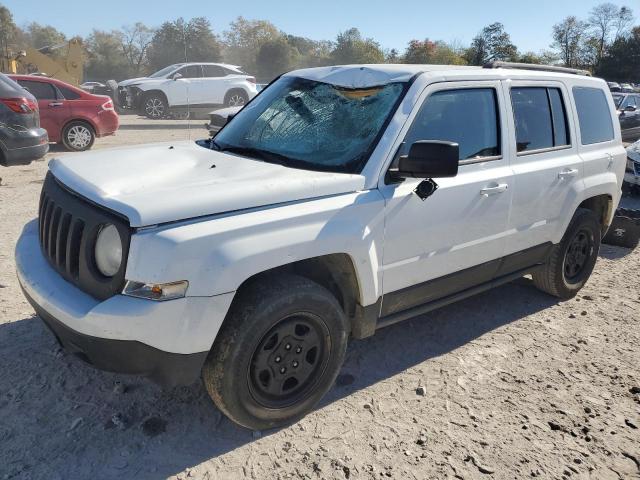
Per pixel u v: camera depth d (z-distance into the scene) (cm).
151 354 259
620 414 338
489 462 292
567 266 497
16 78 1238
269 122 381
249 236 271
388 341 418
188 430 305
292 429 311
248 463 283
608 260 643
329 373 319
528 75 428
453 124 367
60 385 337
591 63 9788
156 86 1966
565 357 404
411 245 343
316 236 290
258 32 8112
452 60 7794
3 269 512
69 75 2411
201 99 2030
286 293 284
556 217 452
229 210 272
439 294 384
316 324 305
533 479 282
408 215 335
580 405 345
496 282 433
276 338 292
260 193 281
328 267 319
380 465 286
